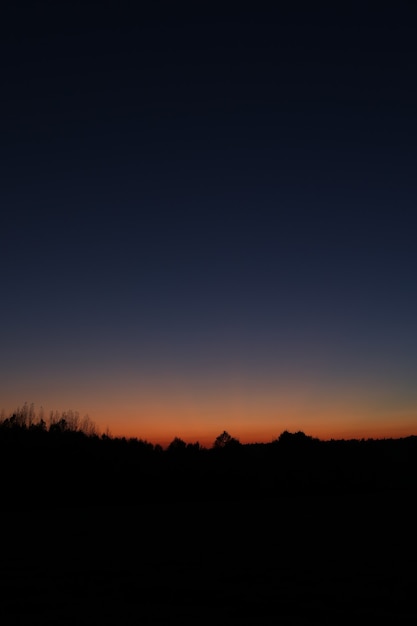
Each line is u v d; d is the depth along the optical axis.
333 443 99.88
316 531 33.91
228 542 29.41
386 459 95.44
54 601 16.38
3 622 14.13
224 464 75.81
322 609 15.49
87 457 65.75
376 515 43.47
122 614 14.90
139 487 62.91
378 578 19.72
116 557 24.48
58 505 51.62
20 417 68.88
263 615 14.86
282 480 79.19
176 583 18.91
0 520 40.62
